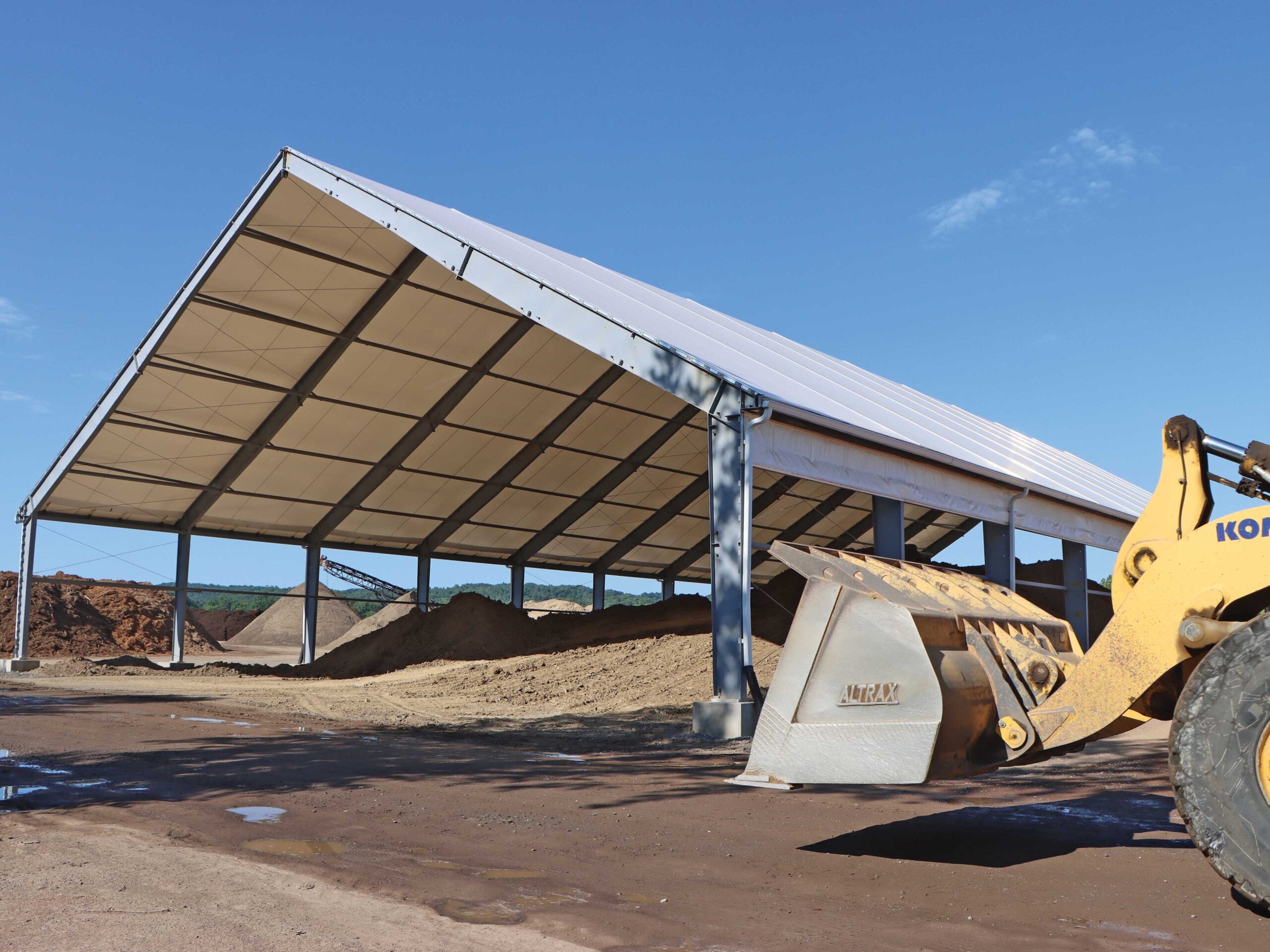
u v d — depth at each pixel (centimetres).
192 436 2450
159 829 635
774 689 560
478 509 2941
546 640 2648
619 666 1983
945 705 514
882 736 523
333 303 2123
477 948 396
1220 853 400
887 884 508
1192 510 470
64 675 2527
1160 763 952
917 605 541
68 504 2669
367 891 485
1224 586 439
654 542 3412
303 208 1894
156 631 5122
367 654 2806
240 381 2295
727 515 1278
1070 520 2127
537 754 1096
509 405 2509
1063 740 493
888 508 1602
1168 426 480
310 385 2330
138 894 470
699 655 1894
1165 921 434
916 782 509
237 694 1958
